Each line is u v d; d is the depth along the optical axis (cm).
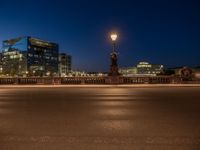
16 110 1257
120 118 1042
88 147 668
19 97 1912
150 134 791
